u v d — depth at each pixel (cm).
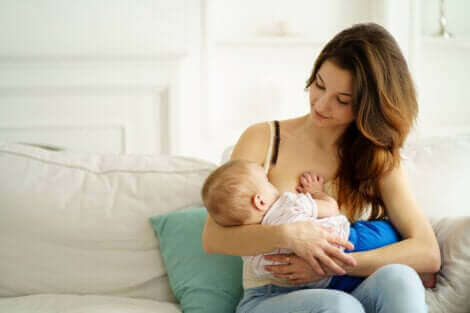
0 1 301
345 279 144
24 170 180
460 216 165
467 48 361
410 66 335
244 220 144
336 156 164
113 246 174
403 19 331
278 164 162
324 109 152
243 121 343
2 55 296
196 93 328
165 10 318
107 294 171
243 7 342
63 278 171
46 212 173
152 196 181
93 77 308
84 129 312
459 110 367
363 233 149
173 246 171
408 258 144
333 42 155
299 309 127
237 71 344
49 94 306
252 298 147
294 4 345
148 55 308
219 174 146
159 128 319
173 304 168
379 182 159
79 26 311
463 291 147
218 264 166
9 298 167
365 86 148
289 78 348
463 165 180
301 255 135
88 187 180
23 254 171
